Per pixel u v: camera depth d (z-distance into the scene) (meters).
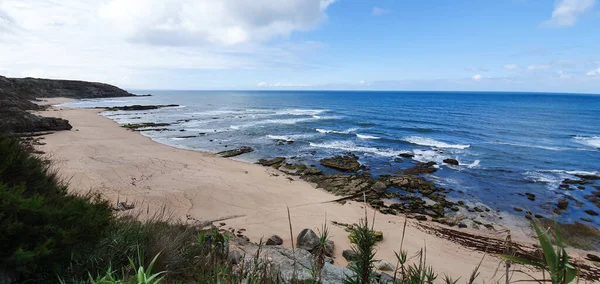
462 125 42.75
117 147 24.06
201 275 3.00
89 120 39.69
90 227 3.38
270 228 11.48
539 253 1.50
